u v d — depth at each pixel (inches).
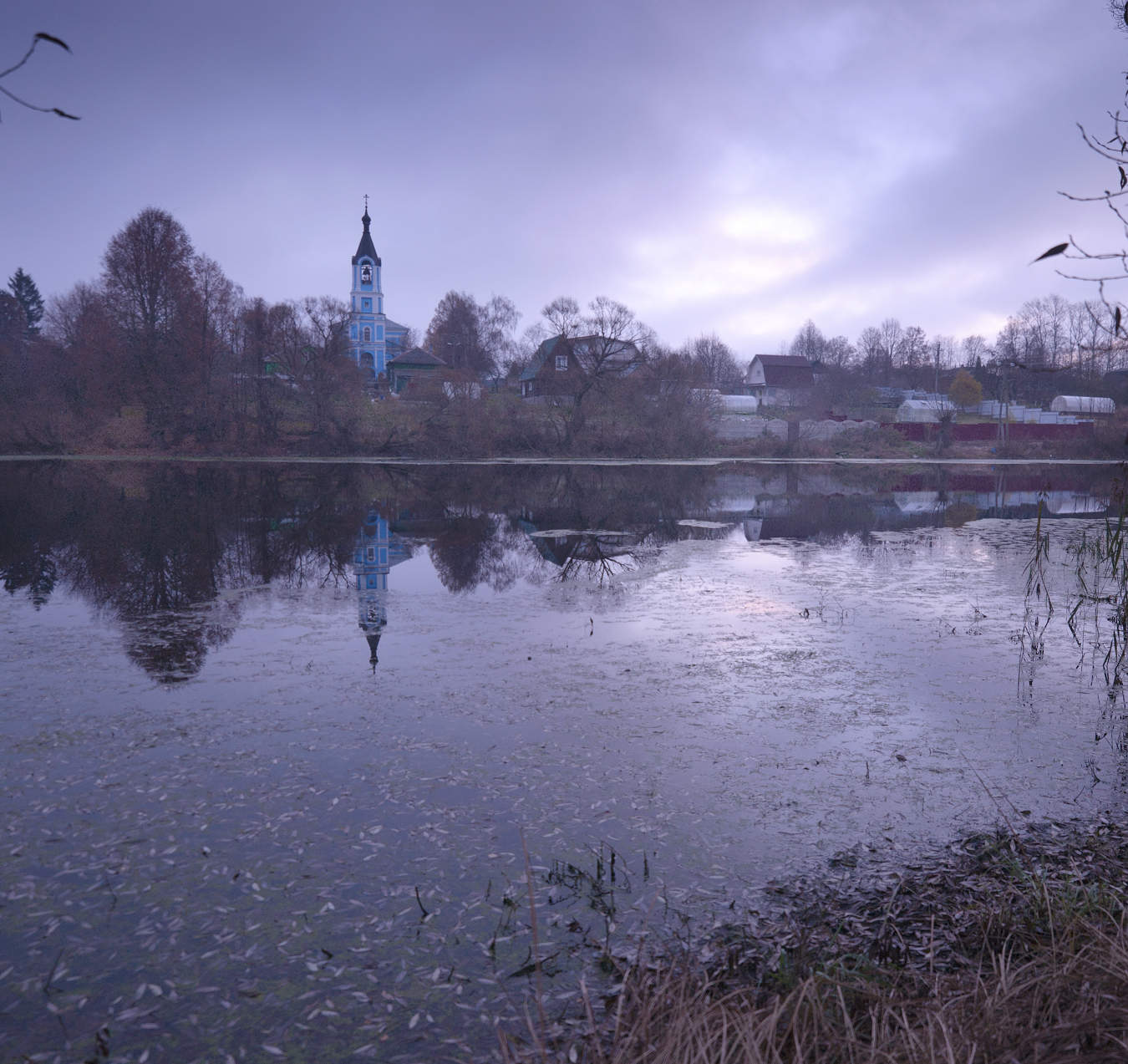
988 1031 114.9
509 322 3981.3
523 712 298.0
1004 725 287.3
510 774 244.4
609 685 330.0
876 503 1210.0
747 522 948.0
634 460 2301.9
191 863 194.1
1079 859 194.7
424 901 179.5
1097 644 392.5
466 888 184.7
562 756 257.9
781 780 242.2
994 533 844.0
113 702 305.1
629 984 148.9
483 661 363.9
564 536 812.0
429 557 669.3
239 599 493.7
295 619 442.3
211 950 163.0
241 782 237.1
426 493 1284.4
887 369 4778.5
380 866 193.5
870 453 2571.4
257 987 152.5
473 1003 147.6
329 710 298.0
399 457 2222.0
